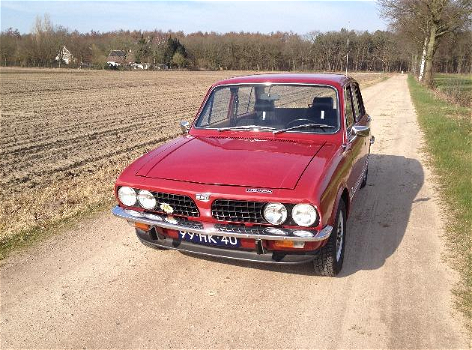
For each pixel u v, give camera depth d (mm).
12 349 3176
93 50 87500
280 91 4777
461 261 4355
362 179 6156
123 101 23578
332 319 3457
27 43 78938
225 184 3551
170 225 3713
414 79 49156
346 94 4926
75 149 10656
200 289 3930
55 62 81375
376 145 10508
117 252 4699
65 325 3443
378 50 95562
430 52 34844
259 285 3982
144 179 3826
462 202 5891
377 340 3195
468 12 31609
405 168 8133
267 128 4582
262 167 3729
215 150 4188
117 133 13086
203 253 3799
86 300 3781
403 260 4422
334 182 3660
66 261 4496
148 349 3152
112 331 3357
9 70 59875
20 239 5004
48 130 13609
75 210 5934
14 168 8695
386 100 23844
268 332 3312
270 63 99688
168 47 97375
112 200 6391
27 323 3480
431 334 3246
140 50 97688
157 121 15781
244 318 3492
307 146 4254
